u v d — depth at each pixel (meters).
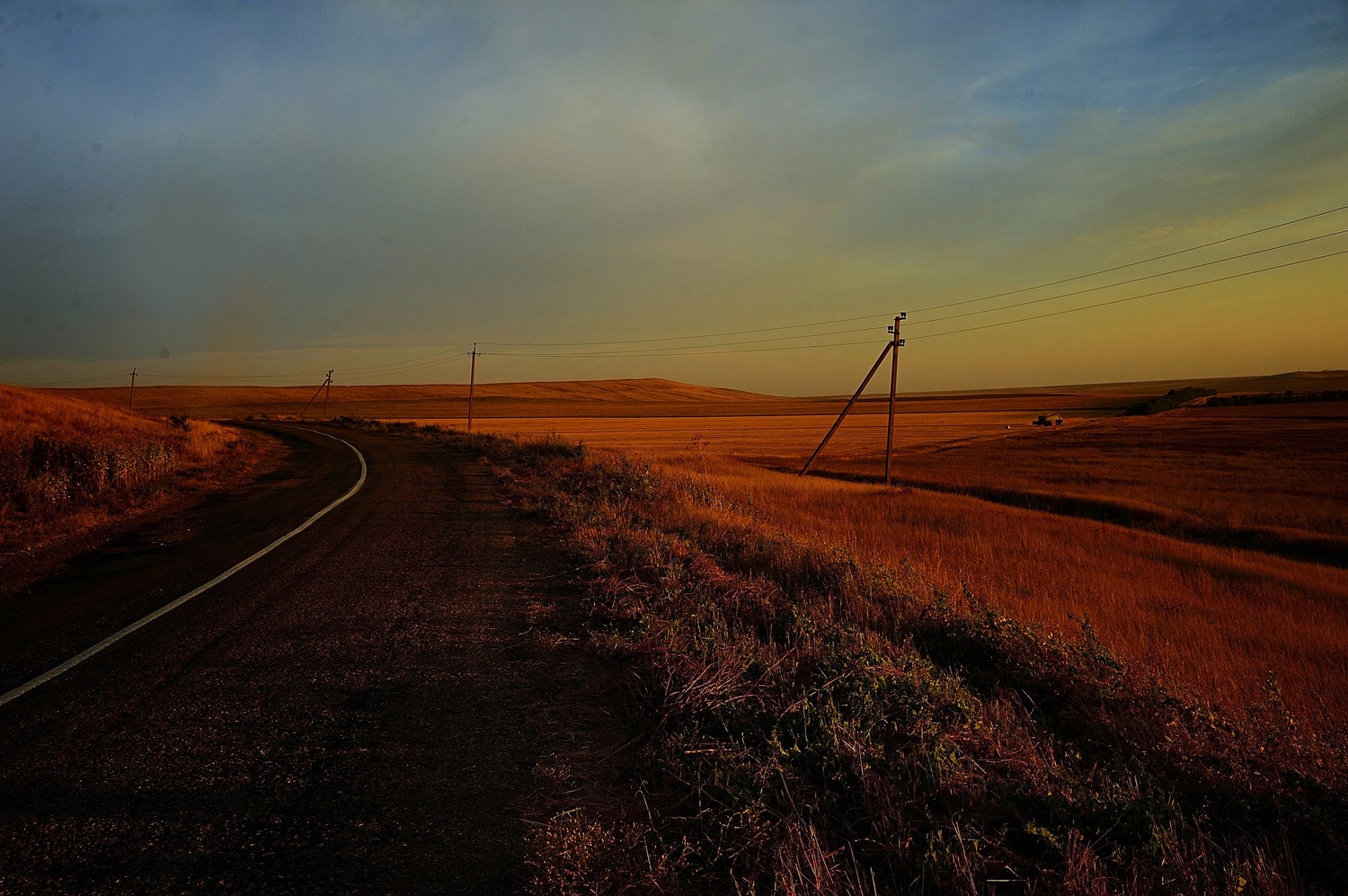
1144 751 3.95
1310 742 4.32
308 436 41.22
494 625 5.91
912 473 44.28
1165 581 14.05
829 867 2.55
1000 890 2.53
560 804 3.14
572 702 4.29
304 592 7.07
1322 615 12.43
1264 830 3.23
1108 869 2.66
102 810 3.08
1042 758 3.50
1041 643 5.67
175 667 4.94
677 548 8.59
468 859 2.75
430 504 13.97
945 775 3.14
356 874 2.64
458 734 3.87
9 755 3.60
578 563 8.31
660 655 4.69
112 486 14.60
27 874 2.61
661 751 3.50
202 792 3.25
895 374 35.66
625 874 2.59
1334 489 35.34
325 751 3.67
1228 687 6.63
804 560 8.41
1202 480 39.41
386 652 5.25
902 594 7.04
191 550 9.44
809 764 3.23
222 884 2.57
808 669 4.50
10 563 8.73
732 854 2.64
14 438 17.30
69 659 5.12
